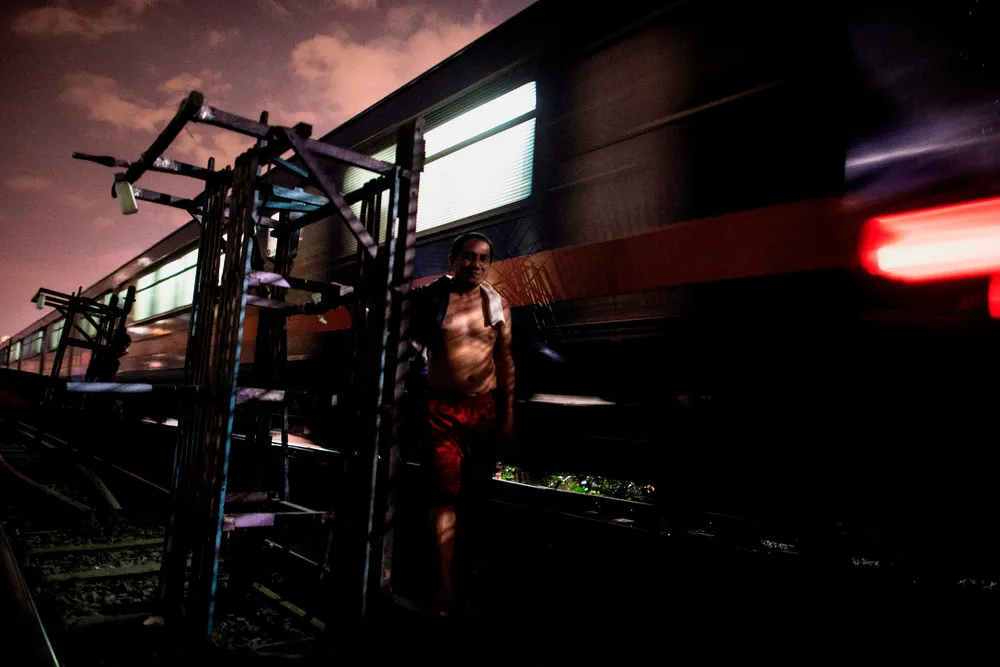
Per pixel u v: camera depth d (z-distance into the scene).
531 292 4.03
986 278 2.27
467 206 4.56
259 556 2.82
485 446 2.51
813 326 2.74
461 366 2.48
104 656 2.04
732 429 3.03
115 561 3.14
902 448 2.50
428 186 4.95
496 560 3.38
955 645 2.12
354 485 2.28
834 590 2.50
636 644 2.28
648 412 3.37
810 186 2.80
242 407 3.01
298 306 2.42
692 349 3.19
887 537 2.55
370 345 2.30
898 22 2.58
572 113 3.90
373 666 1.95
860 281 2.61
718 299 3.08
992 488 2.28
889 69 2.59
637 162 3.50
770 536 2.88
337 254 5.90
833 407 2.69
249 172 2.25
